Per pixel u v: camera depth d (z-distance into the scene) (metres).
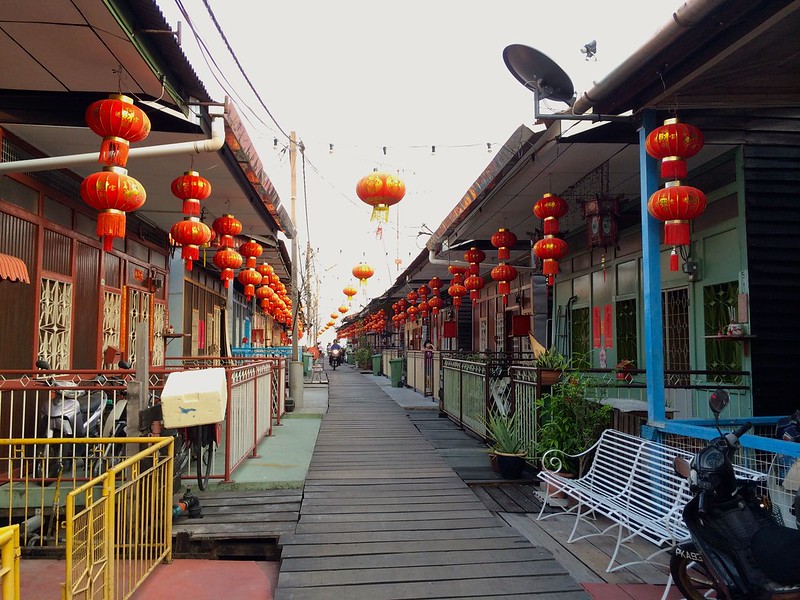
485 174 7.02
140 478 3.58
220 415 4.48
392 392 14.98
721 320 6.41
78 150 5.83
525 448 6.53
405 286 18.23
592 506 4.30
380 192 5.86
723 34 3.55
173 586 3.67
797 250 5.98
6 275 4.45
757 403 5.79
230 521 4.49
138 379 4.57
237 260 7.44
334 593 3.41
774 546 2.71
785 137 5.93
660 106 4.54
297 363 10.95
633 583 3.71
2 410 5.22
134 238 8.70
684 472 3.41
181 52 4.02
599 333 9.33
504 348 14.26
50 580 3.81
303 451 6.89
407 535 4.31
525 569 3.75
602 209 6.83
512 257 12.84
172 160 6.05
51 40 3.68
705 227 6.61
